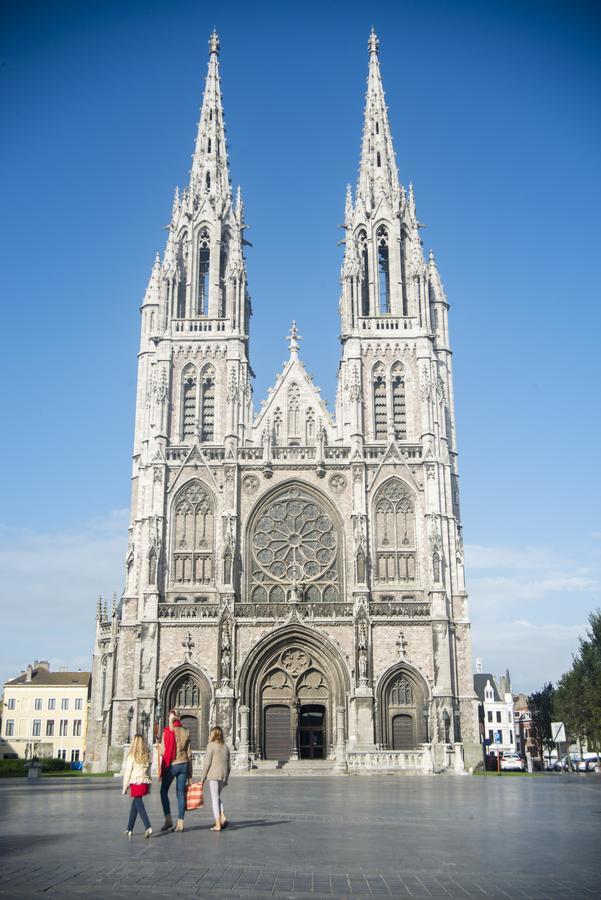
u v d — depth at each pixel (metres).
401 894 14.59
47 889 14.63
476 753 79.56
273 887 15.10
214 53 108.56
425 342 92.06
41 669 159.00
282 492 87.19
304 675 81.44
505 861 18.23
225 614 81.00
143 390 96.12
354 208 100.31
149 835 22.00
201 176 101.12
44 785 54.97
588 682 100.88
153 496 86.00
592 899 14.21
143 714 79.19
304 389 92.56
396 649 80.56
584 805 34.06
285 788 47.94
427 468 86.44
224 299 97.00
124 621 83.94
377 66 107.31
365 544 83.75
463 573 84.62
